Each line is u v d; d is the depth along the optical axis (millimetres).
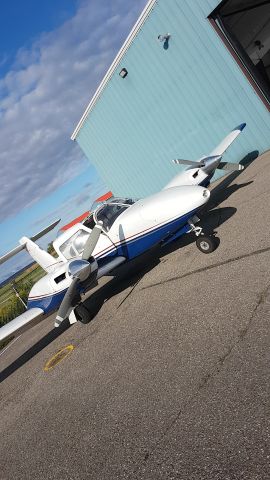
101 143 15461
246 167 10539
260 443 2395
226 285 4637
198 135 11859
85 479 3170
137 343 4887
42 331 10430
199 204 6266
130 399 3807
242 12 12695
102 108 14359
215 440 2643
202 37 10281
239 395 2871
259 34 15367
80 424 4020
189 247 7207
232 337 3594
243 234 5852
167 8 10531
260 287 4078
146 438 3131
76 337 7098
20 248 8781
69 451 3699
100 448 3420
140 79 12391
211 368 3385
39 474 3662
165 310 5234
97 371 4957
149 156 13680
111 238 7266
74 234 7602
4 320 15570
